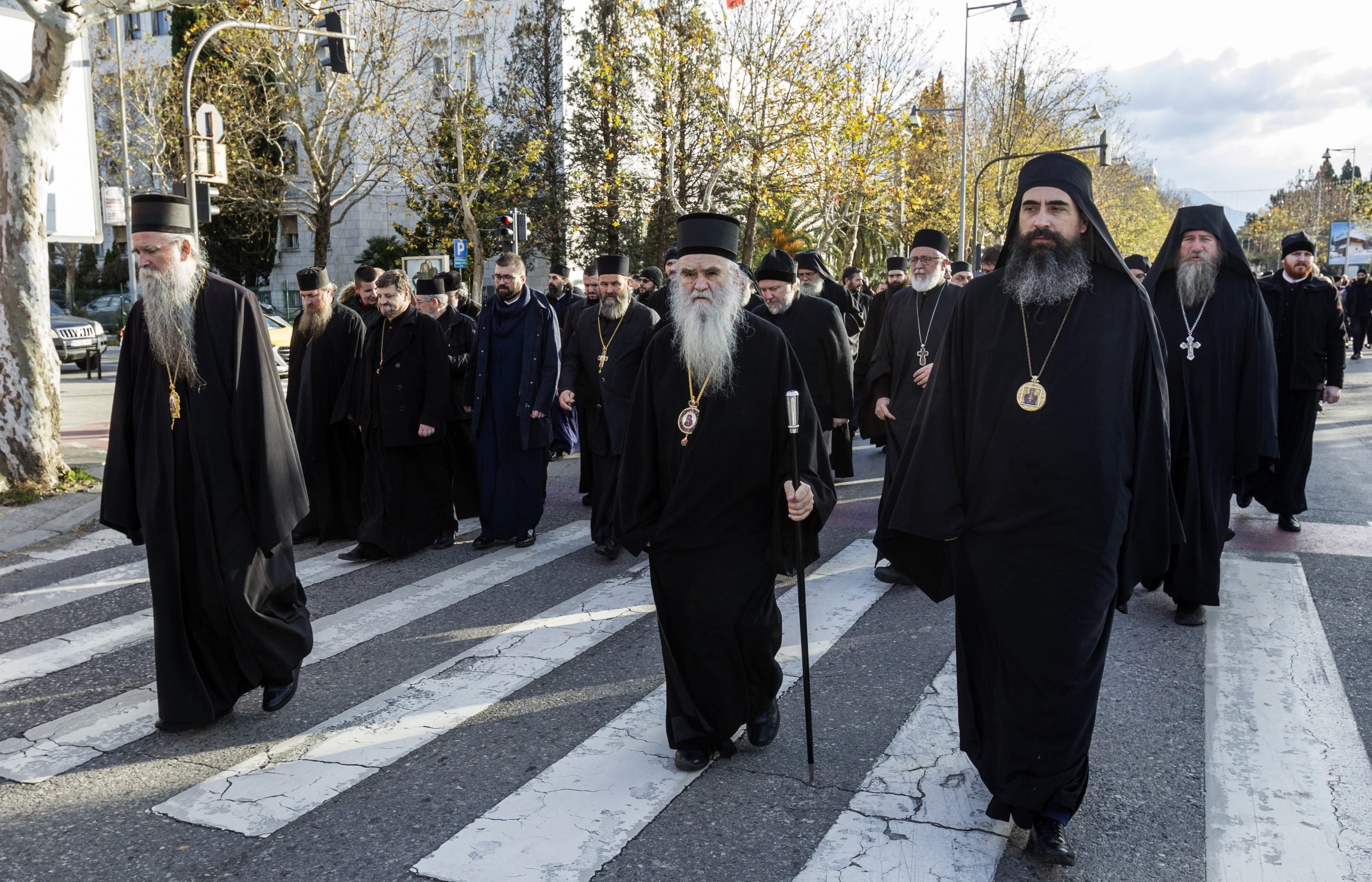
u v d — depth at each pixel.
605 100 24.94
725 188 24.77
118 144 32.12
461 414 7.68
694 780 3.69
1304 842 3.25
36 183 8.52
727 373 3.59
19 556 7.11
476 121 27.75
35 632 5.49
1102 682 4.55
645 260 27.08
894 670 4.71
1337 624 5.27
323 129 28.77
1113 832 3.31
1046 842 3.05
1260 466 5.63
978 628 3.28
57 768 3.87
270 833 3.37
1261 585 5.96
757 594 3.64
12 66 10.55
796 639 5.14
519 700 4.47
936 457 3.25
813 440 3.63
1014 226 3.28
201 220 15.78
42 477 8.73
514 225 19.73
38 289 8.66
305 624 4.43
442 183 27.25
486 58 30.50
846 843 3.24
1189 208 5.48
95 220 11.07
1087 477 3.04
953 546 3.33
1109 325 3.12
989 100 38.91
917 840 3.26
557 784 3.67
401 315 6.85
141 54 37.06
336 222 27.22
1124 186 50.06
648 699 4.47
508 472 7.15
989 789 3.22
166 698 4.02
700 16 22.62
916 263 6.71
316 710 4.39
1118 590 3.14
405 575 6.59
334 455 7.48
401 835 3.34
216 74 27.38
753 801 3.53
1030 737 3.05
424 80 28.11
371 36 25.52
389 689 4.62
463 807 3.52
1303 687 4.46
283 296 38.97
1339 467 9.99
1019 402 3.12
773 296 6.66
